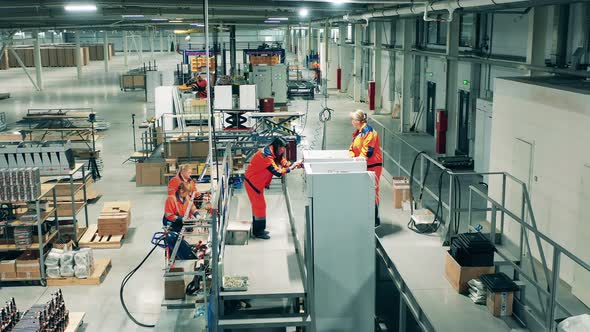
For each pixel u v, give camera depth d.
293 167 8.05
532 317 6.41
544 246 9.18
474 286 7.06
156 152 18.34
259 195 8.09
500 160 10.61
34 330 7.62
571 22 11.27
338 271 6.88
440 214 9.75
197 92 26.14
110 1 14.54
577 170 8.26
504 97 10.41
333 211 6.76
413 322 8.17
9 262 10.38
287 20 31.92
